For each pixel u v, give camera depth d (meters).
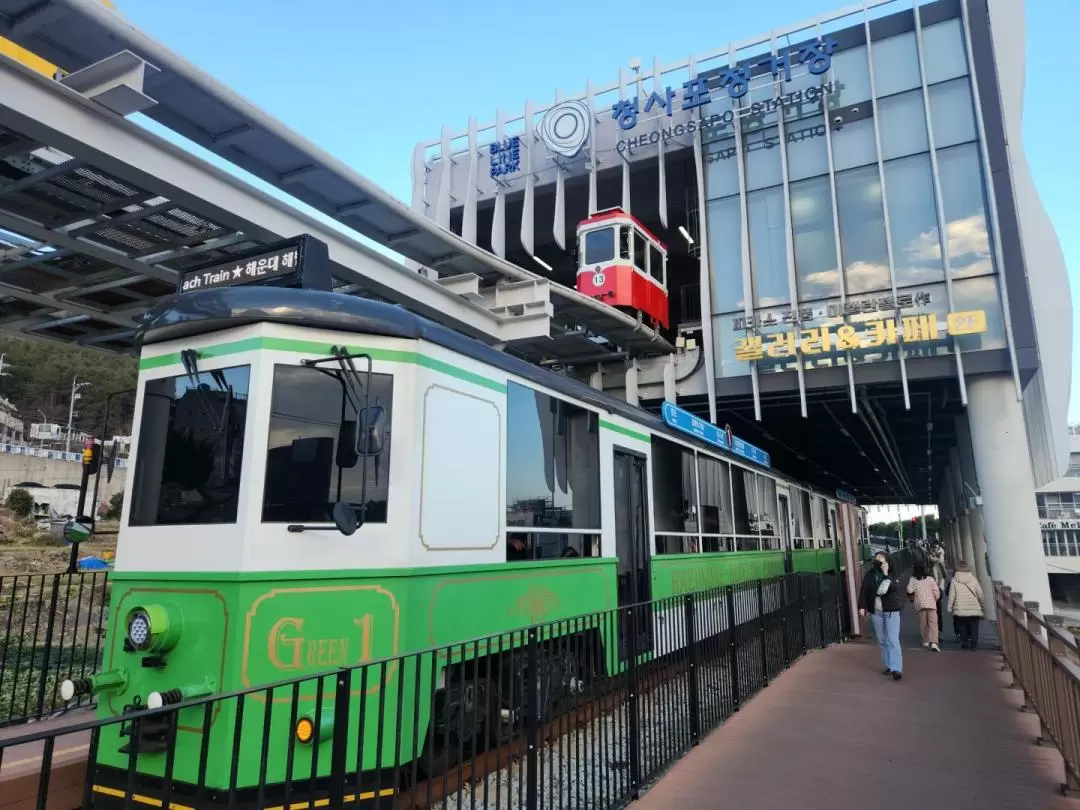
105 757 4.71
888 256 15.88
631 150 19.67
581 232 19.33
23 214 8.18
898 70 16.50
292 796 4.29
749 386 17.02
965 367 15.16
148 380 5.37
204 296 5.17
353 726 4.58
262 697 4.40
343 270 10.17
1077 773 4.90
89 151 7.05
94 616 14.93
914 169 16.05
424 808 4.89
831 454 30.27
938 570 24.33
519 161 21.56
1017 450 14.75
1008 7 15.97
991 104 15.77
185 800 4.30
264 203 8.87
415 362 5.33
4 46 8.02
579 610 7.17
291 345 5.01
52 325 11.04
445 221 22.34
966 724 7.33
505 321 13.91
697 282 29.55
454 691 5.44
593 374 19.23
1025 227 15.66
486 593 5.84
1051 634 5.85
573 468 7.45
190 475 4.98
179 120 8.62
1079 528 58.00
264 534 4.66
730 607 8.02
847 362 15.88
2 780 4.82
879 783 5.57
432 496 5.35
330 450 4.96
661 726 5.93
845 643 13.44
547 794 5.11
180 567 4.81
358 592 4.82
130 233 8.93
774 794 5.33
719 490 11.79
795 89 17.45
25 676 8.63
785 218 16.98
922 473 41.09
